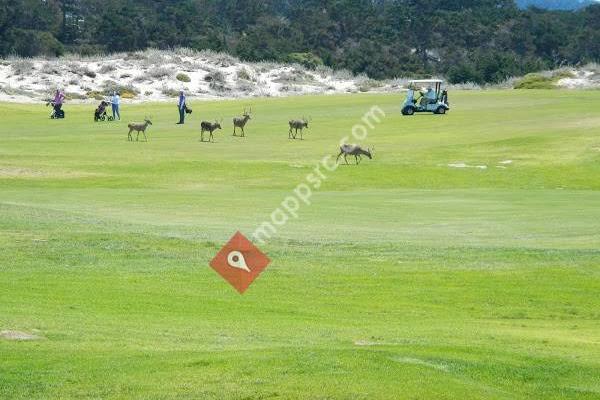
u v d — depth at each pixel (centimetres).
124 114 13600
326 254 3978
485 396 1975
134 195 6384
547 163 8412
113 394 1933
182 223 4922
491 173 7994
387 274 3609
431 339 2583
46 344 2323
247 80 18750
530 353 2391
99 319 2738
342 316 3002
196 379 2019
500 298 3291
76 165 8056
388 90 18575
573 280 3528
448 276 3588
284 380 2011
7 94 16138
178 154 8912
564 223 5078
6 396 1916
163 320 2794
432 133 10500
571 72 19212
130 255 3859
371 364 2136
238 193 6638
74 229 4416
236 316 2927
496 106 13325
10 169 7731
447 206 5925
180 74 18162
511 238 4519
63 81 17412
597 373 2200
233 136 10550
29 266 3588
